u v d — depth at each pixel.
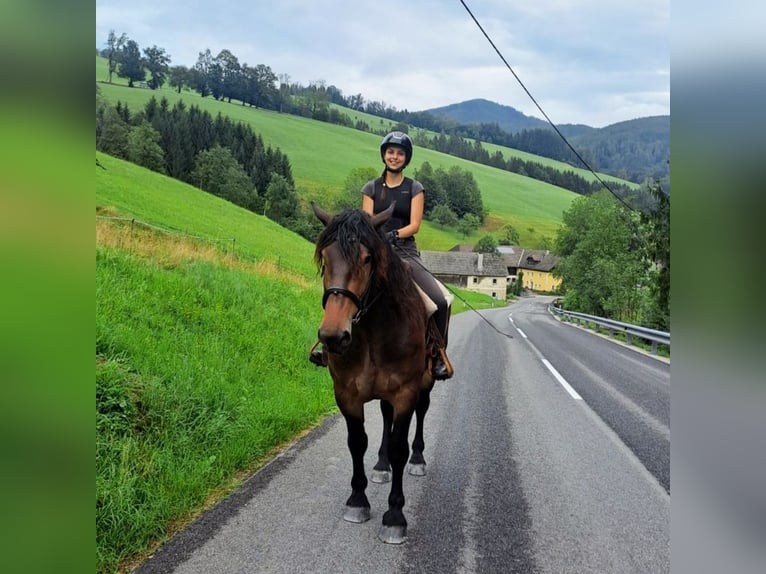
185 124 79.38
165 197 36.97
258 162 80.31
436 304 4.56
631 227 42.47
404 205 4.66
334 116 175.12
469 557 3.37
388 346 3.69
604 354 14.91
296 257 30.47
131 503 3.62
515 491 4.48
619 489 4.57
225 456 4.75
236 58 157.75
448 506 4.15
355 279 3.34
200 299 9.70
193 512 3.88
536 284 113.38
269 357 8.59
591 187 185.75
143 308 7.65
